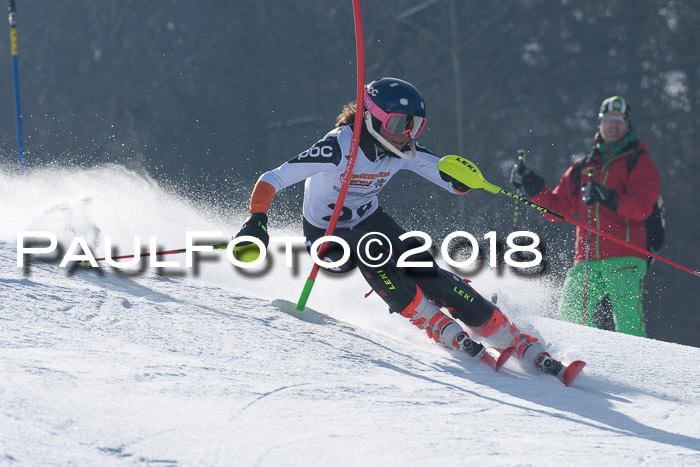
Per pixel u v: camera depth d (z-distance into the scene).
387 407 7.69
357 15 11.63
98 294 10.71
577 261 22.89
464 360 11.02
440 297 11.69
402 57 74.56
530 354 11.22
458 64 71.19
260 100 78.88
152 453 5.62
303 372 8.56
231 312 11.06
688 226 67.44
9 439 5.39
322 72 76.94
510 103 73.19
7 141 76.25
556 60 73.19
